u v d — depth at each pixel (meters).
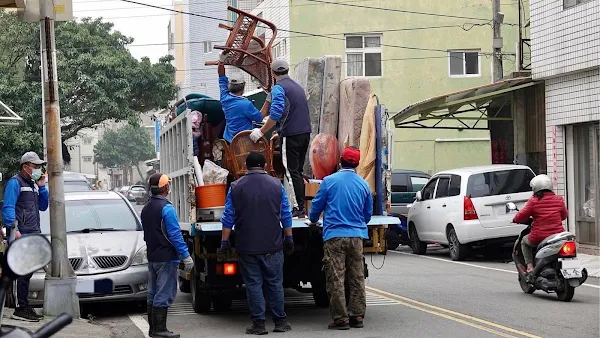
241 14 12.14
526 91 23.53
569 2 20.55
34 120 36.69
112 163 95.94
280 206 10.39
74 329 10.98
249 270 10.30
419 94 36.47
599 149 20.05
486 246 20.05
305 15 36.47
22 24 38.88
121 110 41.97
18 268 4.18
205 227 10.69
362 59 36.53
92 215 13.96
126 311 13.24
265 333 10.35
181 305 13.42
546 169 22.31
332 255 10.51
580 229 20.92
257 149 11.19
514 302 12.81
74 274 12.09
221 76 12.04
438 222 20.30
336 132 12.30
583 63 19.95
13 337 4.28
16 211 11.59
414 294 13.87
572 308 12.14
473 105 27.86
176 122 12.92
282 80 11.19
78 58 41.06
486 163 36.09
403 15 36.44
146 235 10.35
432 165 36.12
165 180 10.37
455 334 10.09
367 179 11.73
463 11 36.41
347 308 11.42
